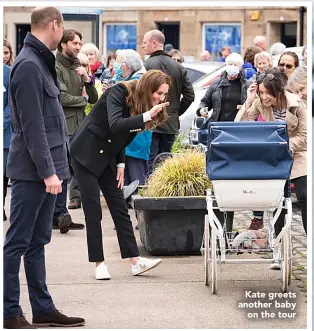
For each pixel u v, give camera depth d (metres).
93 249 10.38
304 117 10.55
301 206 10.76
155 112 9.80
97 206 10.38
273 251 9.88
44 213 8.49
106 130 10.20
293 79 10.66
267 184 9.55
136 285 10.15
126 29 38.75
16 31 38.53
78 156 10.28
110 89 10.10
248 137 9.55
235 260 9.81
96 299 9.54
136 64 13.92
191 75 22.44
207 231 10.08
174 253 11.80
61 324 8.55
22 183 8.22
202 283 10.27
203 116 15.64
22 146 8.21
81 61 14.74
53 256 11.62
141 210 11.73
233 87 15.19
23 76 8.07
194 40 38.47
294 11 36.78
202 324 8.63
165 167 11.99
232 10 37.84
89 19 20.94
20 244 8.29
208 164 9.54
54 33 8.29
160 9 38.44
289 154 9.52
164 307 9.24
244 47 37.88
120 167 10.47
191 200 11.52
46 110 8.24
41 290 8.56
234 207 9.72
